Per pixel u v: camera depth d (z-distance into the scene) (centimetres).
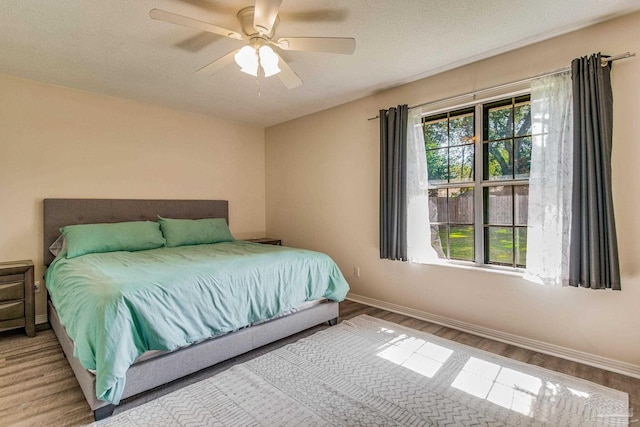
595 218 213
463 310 294
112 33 227
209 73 236
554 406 182
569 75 228
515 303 262
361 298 379
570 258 225
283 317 263
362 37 238
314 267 285
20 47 246
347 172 390
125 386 178
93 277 207
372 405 183
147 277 203
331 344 261
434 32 232
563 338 239
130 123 374
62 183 330
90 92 345
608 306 221
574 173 222
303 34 233
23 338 278
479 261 290
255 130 499
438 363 230
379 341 267
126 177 371
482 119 287
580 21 219
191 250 323
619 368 217
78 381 200
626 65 212
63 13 202
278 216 488
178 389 197
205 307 207
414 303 330
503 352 248
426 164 316
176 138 412
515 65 260
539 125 241
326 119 413
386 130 337
